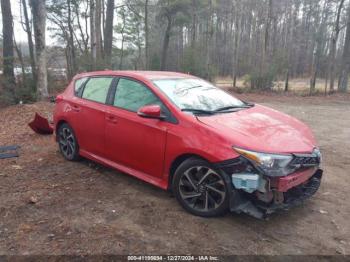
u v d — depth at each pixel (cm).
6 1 1639
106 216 389
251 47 4525
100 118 495
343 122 1055
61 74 2009
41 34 1410
